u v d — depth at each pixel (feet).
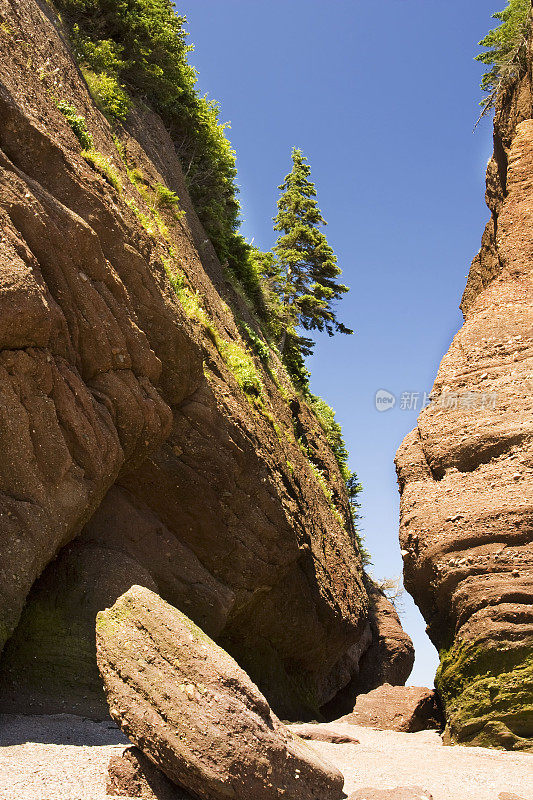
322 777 23.00
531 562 44.06
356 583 89.20
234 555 53.67
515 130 68.49
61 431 34.60
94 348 39.06
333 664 83.71
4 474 31.65
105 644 23.59
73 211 40.06
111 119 60.75
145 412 42.60
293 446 81.46
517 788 27.30
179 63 78.95
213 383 53.98
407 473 53.52
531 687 40.57
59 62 50.39
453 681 44.45
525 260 58.95
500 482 47.93
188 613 48.03
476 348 55.36
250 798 20.85
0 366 31.48
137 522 47.06
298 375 122.93
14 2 45.70
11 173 35.83
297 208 132.77
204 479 50.31
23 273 32.30
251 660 62.85
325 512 87.20
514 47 71.77
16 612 30.37
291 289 124.06
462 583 45.47
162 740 21.31
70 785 21.50
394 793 23.15
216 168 87.61
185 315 49.26
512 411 50.21
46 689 34.32
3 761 23.08
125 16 68.69
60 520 33.78
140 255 43.80
